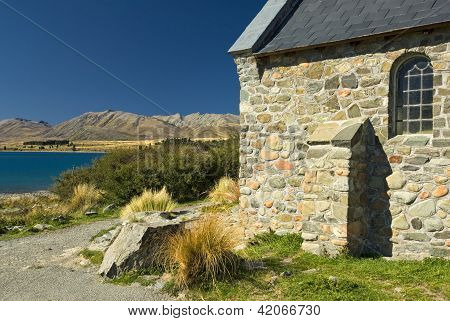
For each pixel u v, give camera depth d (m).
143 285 6.18
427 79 7.23
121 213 13.98
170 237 6.82
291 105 8.70
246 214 9.37
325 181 7.34
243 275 6.14
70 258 8.31
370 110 7.66
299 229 8.59
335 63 8.08
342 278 5.91
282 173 8.86
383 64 7.49
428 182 7.10
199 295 5.67
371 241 7.72
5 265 7.88
